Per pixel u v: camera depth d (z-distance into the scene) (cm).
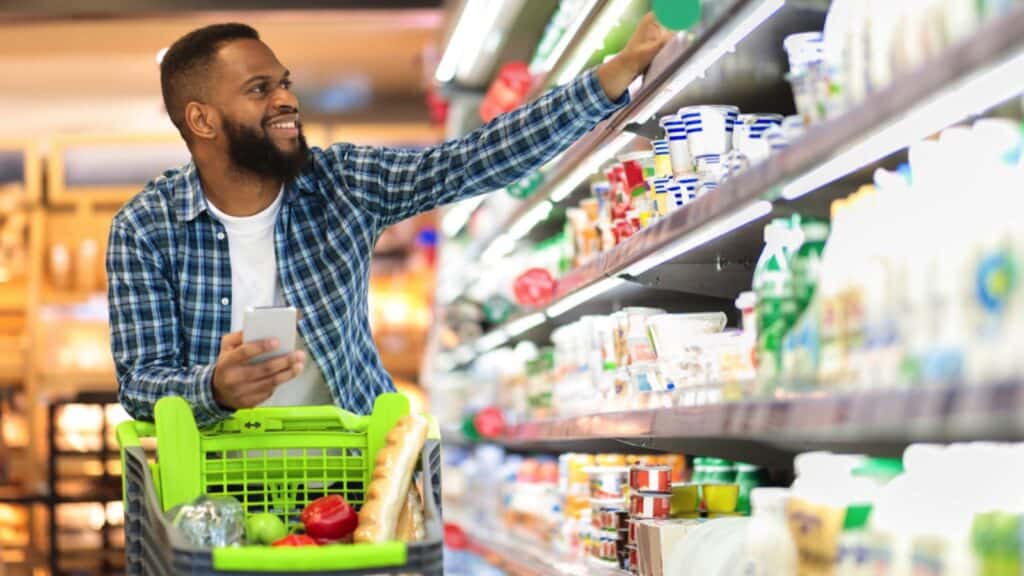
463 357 710
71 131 1048
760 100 308
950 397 155
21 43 835
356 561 209
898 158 230
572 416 385
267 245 294
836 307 194
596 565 370
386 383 314
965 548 162
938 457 173
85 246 946
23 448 927
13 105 984
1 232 955
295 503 260
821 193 251
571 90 294
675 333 291
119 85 944
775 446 308
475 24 527
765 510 214
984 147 161
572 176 408
